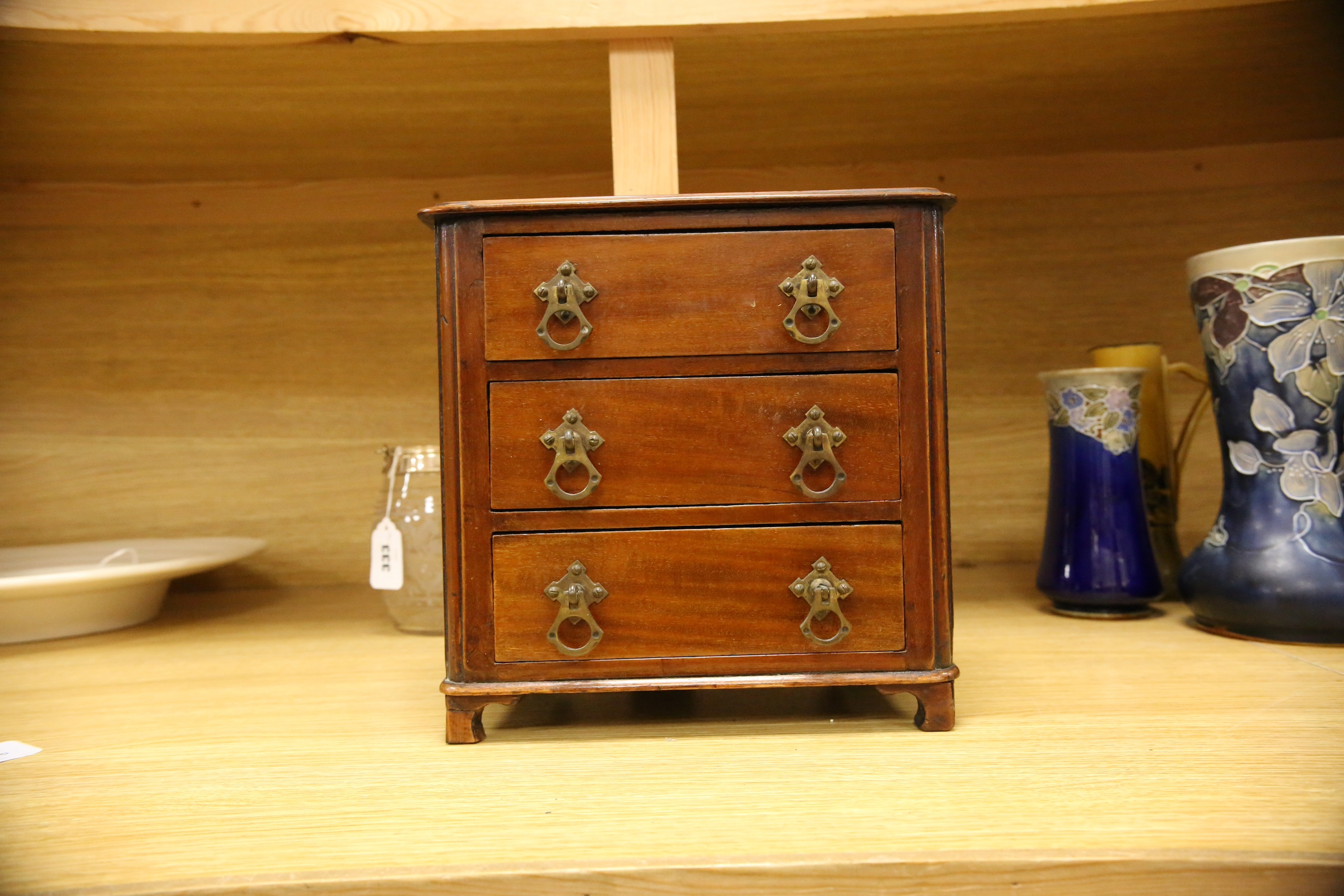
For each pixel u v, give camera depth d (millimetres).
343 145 1130
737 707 745
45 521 1250
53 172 1196
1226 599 877
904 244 663
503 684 664
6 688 822
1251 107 1108
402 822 526
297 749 657
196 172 1213
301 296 1268
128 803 562
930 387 665
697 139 1152
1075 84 1018
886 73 967
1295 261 842
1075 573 997
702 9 774
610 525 667
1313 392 848
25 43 816
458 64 899
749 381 667
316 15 771
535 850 484
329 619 1100
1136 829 493
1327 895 453
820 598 654
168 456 1263
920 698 664
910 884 463
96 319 1252
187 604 1191
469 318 666
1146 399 1079
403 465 1016
